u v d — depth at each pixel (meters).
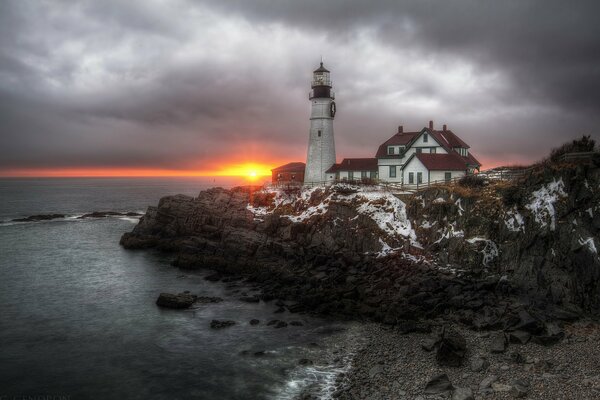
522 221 42.41
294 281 46.62
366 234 52.16
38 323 37.59
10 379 28.48
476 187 51.34
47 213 131.75
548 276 37.78
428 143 69.81
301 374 28.44
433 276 42.44
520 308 35.69
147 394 26.64
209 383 27.70
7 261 60.47
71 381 28.25
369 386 26.58
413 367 28.45
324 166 78.38
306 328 35.84
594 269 35.81
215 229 64.31
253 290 46.06
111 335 35.09
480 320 34.25
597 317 33.91
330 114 78.69
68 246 71.81
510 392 24.67
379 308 38.25
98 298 44.16
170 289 47.00
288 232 57.72
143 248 68.81
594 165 40.06
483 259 43.06
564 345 29.94
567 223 38.75
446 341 28.95
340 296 41.62
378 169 72.81
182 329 36.16
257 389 26.86
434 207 51.16
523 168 55.59
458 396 24.25
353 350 31.55
